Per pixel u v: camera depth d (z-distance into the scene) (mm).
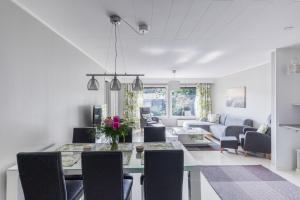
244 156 5516
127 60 5727
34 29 2746
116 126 2846
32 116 2730
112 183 2107
